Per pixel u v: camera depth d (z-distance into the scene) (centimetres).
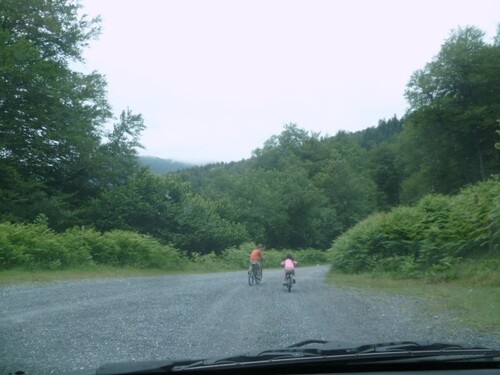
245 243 5066
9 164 3372
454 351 478
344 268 2717
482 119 5103
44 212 3322
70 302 1345
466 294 1493
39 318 1073
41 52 3862
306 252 6144
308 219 7288
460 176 5531
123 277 2348
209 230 4694
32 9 3734
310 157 9906
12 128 3447
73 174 3953
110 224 3784
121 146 4328
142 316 1120
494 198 1995
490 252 1942
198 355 741
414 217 2405
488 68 5103
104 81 4281
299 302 1413
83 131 3866
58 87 3628
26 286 1720
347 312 1197
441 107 5219
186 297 1528
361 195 8656
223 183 7750
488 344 808
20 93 3425
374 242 2527
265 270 4244
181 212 4444
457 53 5181
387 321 1055
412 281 1991
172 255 3453
